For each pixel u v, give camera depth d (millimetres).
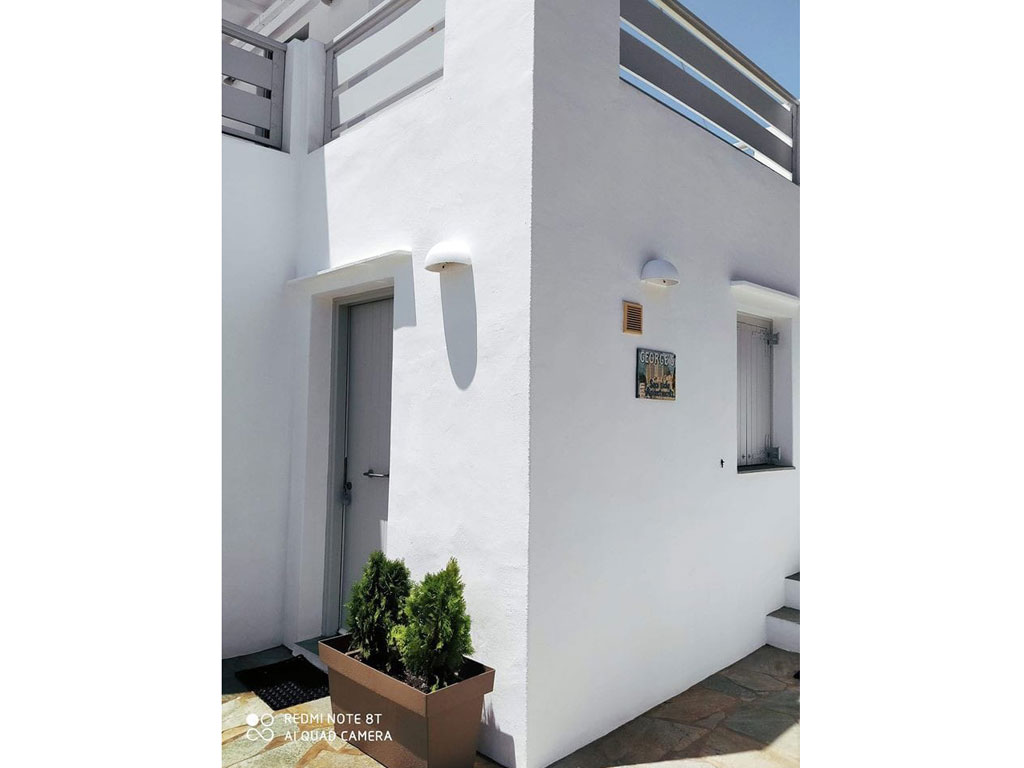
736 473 5062
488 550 3588
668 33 4938
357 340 5219
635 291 4145
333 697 3738
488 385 3658
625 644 3969
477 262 3781
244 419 5074
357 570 5074
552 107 3646
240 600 4980
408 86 4770
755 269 5430
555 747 3494
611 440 3920
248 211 5203
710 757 3535
